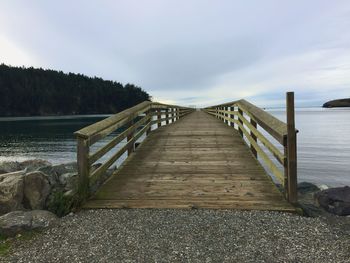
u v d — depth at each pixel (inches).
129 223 133.6
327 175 593.0
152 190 177.6
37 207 160.9
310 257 104.3
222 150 285.7
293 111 149.5
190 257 105.2
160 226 130.0
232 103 431.5
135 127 297.7
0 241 118.1
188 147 303.3
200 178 199.3
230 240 117.0
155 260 103.3
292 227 127.6
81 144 156.6
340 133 1614.2
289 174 151.4
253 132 248.1
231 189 176.9
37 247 113.0
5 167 304.8
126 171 219.0
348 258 103.3
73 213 147.1
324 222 134.7
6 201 155.9
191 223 132.6
